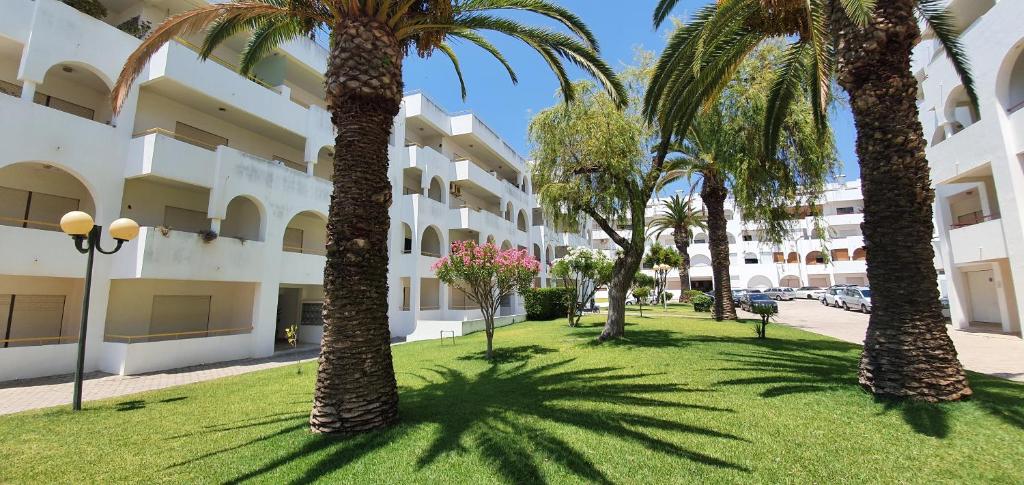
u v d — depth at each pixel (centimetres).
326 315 558
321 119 1870
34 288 1234
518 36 805
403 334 2106
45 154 1116
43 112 1119
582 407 596
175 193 1516
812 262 4962
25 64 1094
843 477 381
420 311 2138
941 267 2219
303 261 1744
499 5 752
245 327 1591
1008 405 533
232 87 1515
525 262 1103
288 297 2067
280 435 533
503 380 805
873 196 645
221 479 416
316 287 2041
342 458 448
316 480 403
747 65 1471
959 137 1523
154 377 1155
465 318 2255
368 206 571
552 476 394
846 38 668
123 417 685
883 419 513
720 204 1931
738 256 5356
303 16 712
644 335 1337
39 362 1127
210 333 1591
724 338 1245
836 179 1525
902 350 589
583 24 810
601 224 1342
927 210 621
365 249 562
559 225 1454
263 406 723
